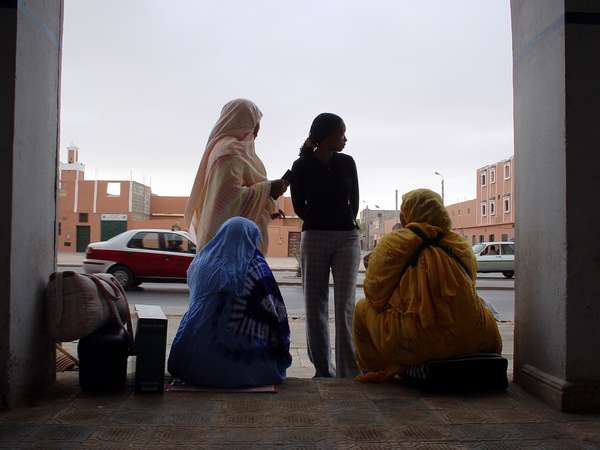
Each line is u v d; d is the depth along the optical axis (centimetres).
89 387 355
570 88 329
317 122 452
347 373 447
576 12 330
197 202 462
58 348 441
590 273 329
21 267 327
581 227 329
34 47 340
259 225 442
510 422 308
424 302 365
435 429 296
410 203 401
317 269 453
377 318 389
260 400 345
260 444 272
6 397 316
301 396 355
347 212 457
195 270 390
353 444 274
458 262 380
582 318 329
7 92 312
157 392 354
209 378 367
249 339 370
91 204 4769
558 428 298
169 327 854
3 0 314
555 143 341
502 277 2572
